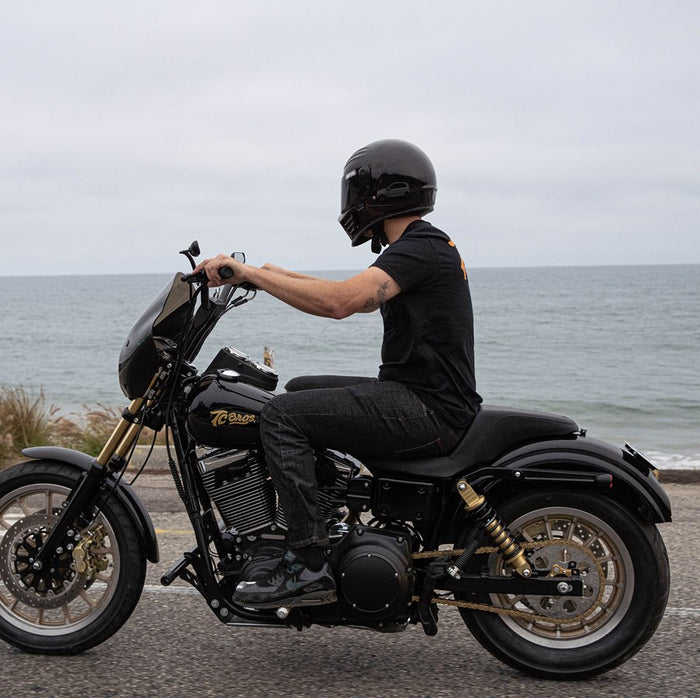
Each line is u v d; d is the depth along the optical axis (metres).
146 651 3.68
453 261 3.37
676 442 14.42
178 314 3.43
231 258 3.29
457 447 3.38
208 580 3.43
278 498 3.32
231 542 3.41
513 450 3.40
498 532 3.31
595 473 3.32
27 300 125.19
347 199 3.53
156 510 6.43
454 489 3.34
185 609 4.23
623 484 3.29
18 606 4.21
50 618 4.07
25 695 3.21
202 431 3.36
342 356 33.59
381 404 3.27
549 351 33.91
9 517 5.99
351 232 3.63
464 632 3.96
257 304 90.25
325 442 3.31
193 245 3.36
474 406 3.44
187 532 5.76
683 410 18.45
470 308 3.44
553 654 3.38
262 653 3.67
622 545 3.34
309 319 63.28
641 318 55.31
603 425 16.62
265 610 3.39
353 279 3.26
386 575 3.26
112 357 36.88
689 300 82.56
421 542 3.49
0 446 8.80
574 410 18.58
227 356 3.49
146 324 3.44
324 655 3.66
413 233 3.37
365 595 3.27
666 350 33.94
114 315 76.19
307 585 3.22
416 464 3.36
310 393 3.31
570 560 3.37
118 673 3.44
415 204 3.45
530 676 3.42
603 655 3.35
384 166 3.43
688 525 5.98
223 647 3.73
